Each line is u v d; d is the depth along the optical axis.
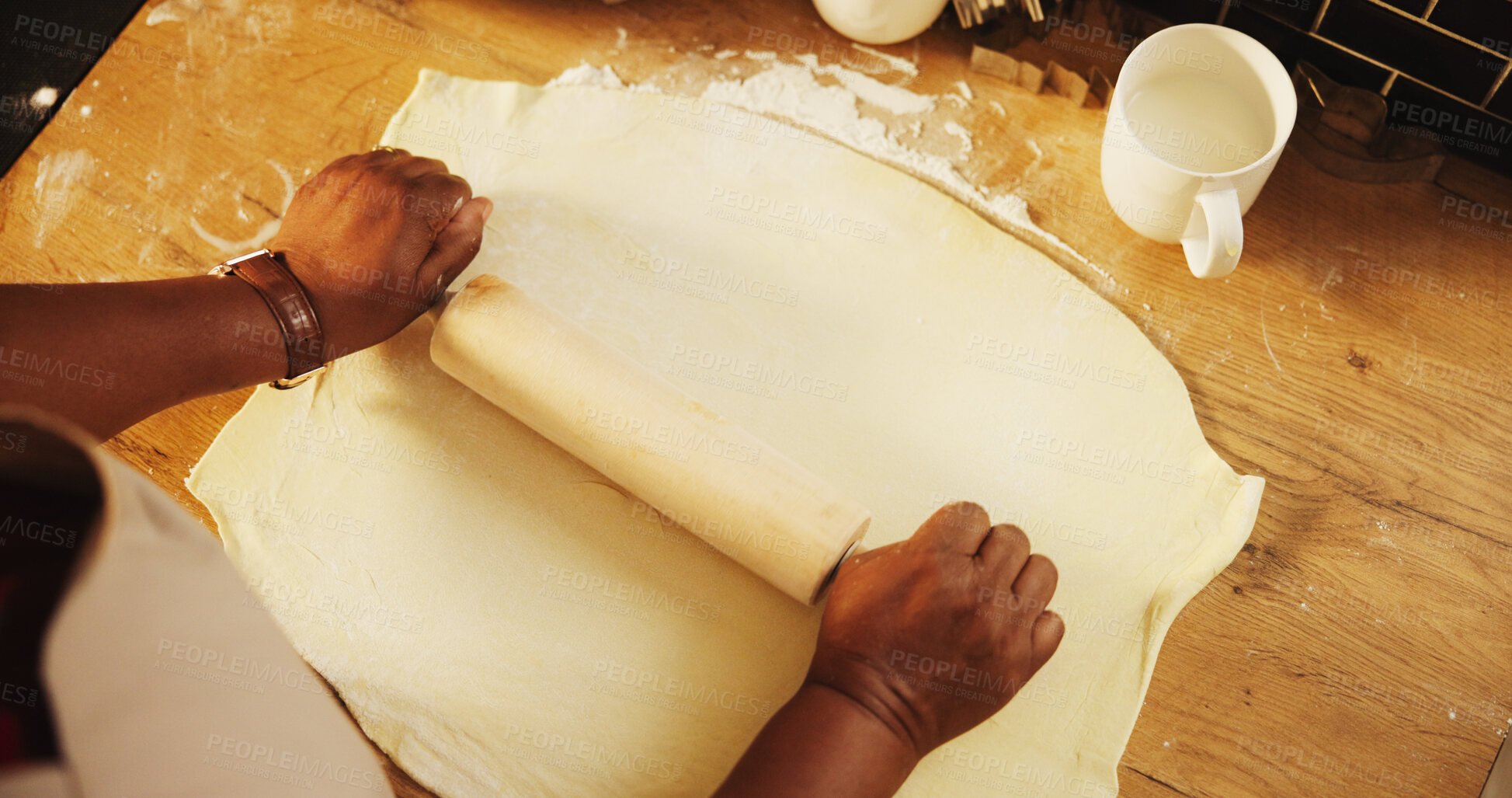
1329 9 1.00
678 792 0.83
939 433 0.93
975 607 0.78
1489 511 0.90
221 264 0.90
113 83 1.10
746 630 0.87
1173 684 0.86
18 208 1.06
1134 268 0.99
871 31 1.05
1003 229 1.02
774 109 1.07
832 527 0.80
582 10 1.12
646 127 1.05
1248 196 0.89
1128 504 0.90
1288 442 0.93
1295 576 0.89
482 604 0.88
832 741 0.75
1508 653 0.86
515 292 0.88
